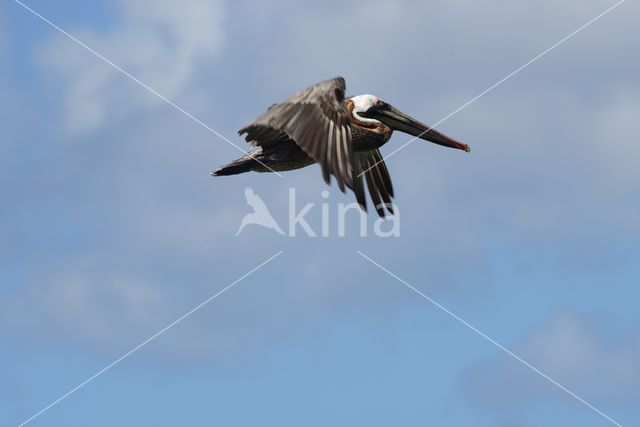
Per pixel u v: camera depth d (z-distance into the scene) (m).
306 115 13.41
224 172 15.93
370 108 16.92
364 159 18.02
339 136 13.43
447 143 17.08
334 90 13.64
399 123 17.03
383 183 18.22
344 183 13.20
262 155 15.71
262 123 13.57
